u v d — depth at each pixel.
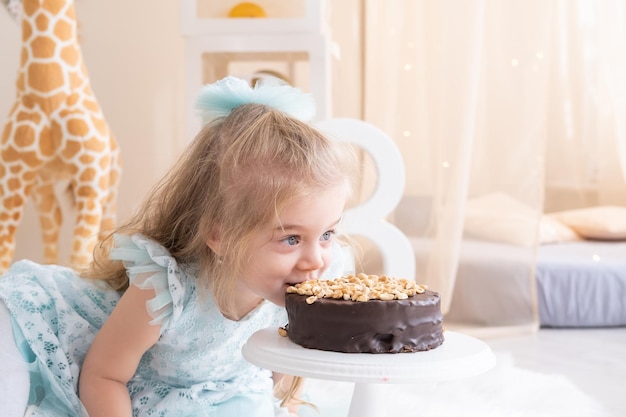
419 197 2.81
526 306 2.72
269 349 1.05
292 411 1.50
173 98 3.27
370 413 1.13
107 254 1.36
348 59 3.05
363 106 3.07
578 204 3.75
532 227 2.72
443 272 2.72
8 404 1.20
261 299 1.28
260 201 1.11
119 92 3.25
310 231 1.13
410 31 2.87
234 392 1.35
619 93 3.28
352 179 1.20
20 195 2.35
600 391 1.96
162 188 1.29
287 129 1.17
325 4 2.87
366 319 1.03
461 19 2.69
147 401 1.32
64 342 1.26
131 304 1.21
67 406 1.25
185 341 1.27
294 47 2.46
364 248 2.70
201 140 1.24
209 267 1.22
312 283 1.13
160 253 1.21
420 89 2.85
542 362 2.28
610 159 3.69
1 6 3.04
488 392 1.88
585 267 2.79
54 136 2.32
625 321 2.79
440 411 1.74
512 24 2.72
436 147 2.77
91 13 3.22
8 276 1.34
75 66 2.34
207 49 2.48
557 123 3.72
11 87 3.06
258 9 2.49
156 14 3.25
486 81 2.76
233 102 1.25
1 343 1.23
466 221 2.79
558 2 3.61
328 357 1.01
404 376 0.98
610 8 3.23
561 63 3.66
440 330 1.09
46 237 2.73
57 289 1.32
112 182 2.59
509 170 2.75
